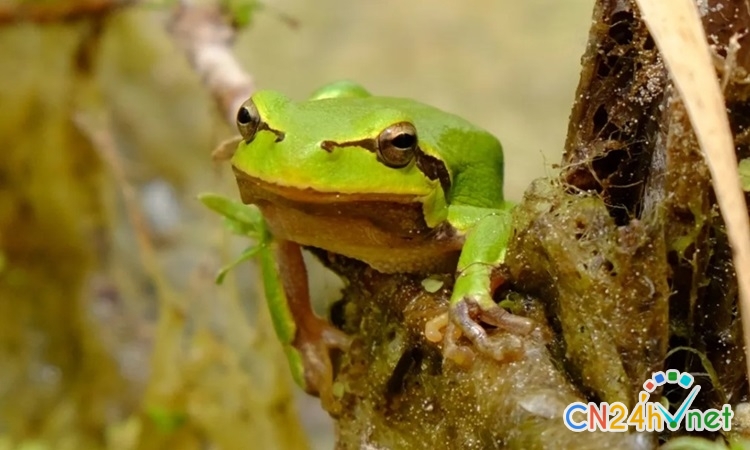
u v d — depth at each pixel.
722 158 0.16
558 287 0.16
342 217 0.17
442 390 0.17
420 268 0.18
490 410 0.16
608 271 0.16
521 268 0.17
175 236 0.35
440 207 0.18
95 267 0.31
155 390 0.22
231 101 0.21
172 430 0.22
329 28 0.45
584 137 0.17
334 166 0.17
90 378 0.31
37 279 0.31
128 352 0.32
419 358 0.17
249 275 0.31
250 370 0.23
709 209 0.16
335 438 0.18
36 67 0.28
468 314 0.17
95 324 0.31
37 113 0.29
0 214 0.30
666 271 0.16
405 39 0.44
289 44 0.44
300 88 0.42
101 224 0.30
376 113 0.17
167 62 0.38
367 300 0.18
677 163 0.16
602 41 0.17
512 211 0.17
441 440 0.17
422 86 0.42
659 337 0.16
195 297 0.22
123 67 0.37
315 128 0.17
